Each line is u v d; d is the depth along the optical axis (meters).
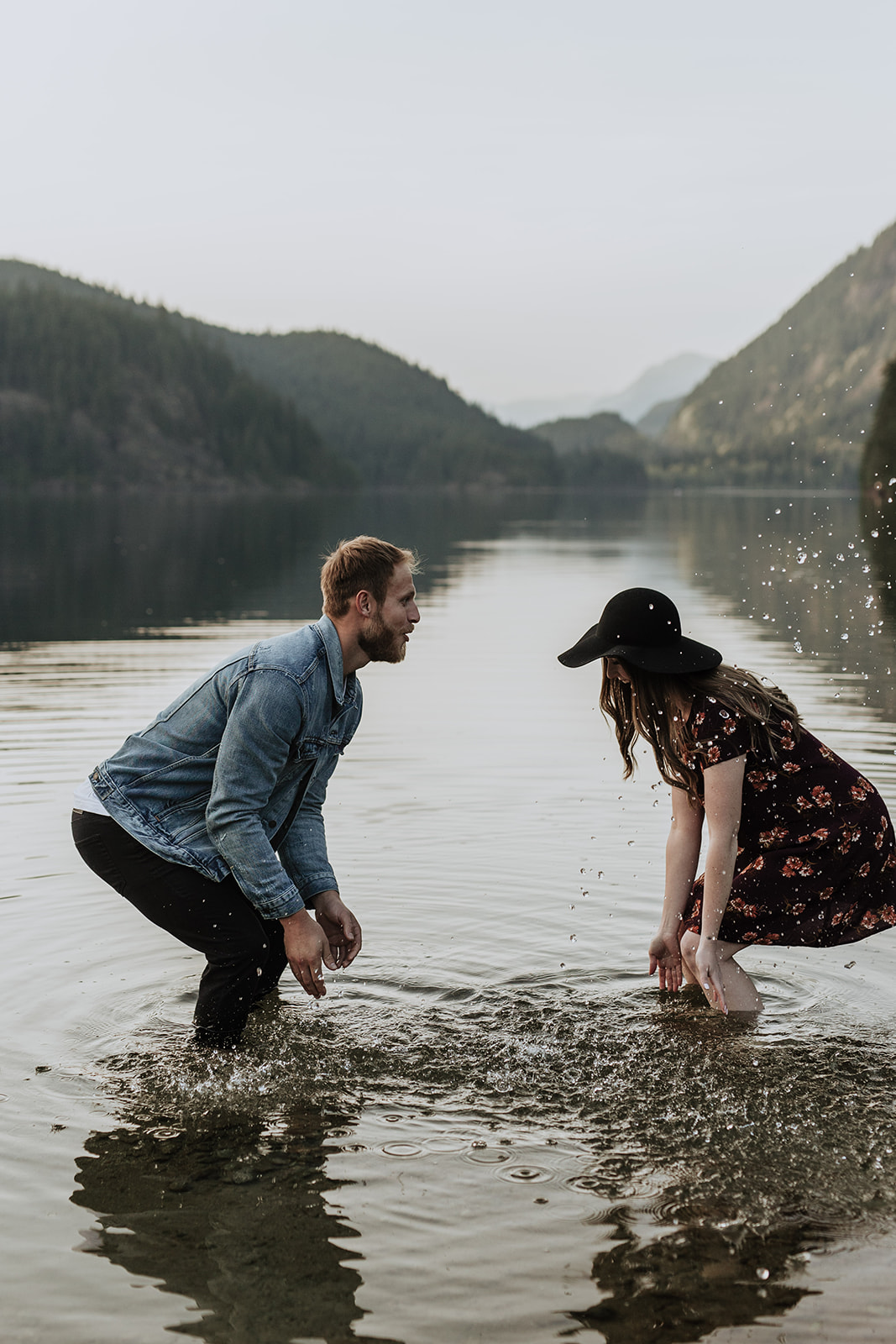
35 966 3.60
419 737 6.90
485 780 5.84
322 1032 3.23
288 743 3.09
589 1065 3.03
